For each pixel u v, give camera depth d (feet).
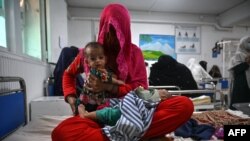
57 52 11.47
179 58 19.74
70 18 17.88
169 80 9.82
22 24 7.09
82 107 3.34
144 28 19.20
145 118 3.13
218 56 20.29
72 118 2.99
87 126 2.92
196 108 7.07
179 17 19.67
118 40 3.76
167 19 19.44
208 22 20.10
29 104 6.81
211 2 16.88
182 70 10.05
